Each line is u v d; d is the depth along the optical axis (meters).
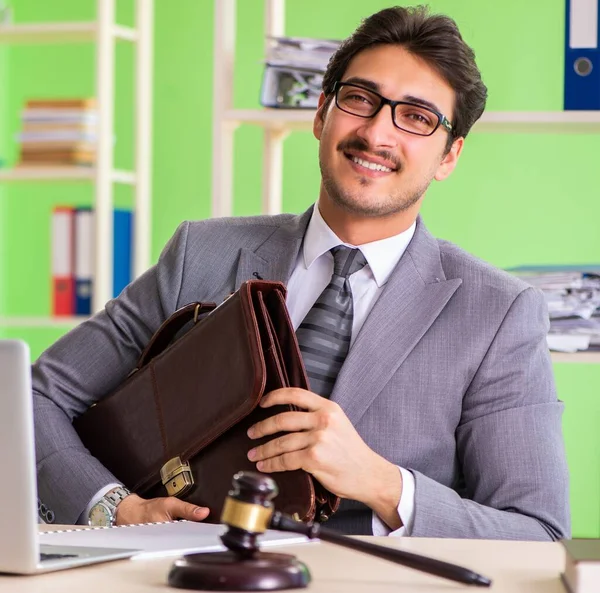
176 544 1.16
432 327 1.78
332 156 1.82
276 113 2.55
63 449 1.75
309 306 1.85
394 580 0.99
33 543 0.98
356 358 1.74
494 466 1.71
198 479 1.57
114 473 1.73
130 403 1.70
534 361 1.78
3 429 0.97
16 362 0.96
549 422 1.75
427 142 1.82
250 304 1.52
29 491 0.97
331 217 1.87
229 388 1.52
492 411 1.75
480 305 1.79
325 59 2.53
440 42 1.83
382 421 1.73
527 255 3.57
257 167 3.76
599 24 2.42
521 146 3.56
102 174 3.41
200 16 3.84
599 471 3.47
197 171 3.86
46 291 4.05
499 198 3.58
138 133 3.54
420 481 1.57
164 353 1.67
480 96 1.91
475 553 1.17
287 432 1.50
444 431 1.75
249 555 0.96
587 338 2.41
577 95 2.43
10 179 3.53
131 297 1.95
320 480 1.48
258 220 1.99
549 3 3.51
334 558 1.12
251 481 0.95
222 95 2.60
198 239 1.94
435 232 3.62
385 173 1.81
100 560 1.05
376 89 1.82
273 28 2.77
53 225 3.58
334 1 3.69
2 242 4.07
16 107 4.11
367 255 1.84
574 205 3.54
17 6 4.04
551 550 1.20
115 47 3.93
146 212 3.57
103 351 1.91
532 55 3.53
